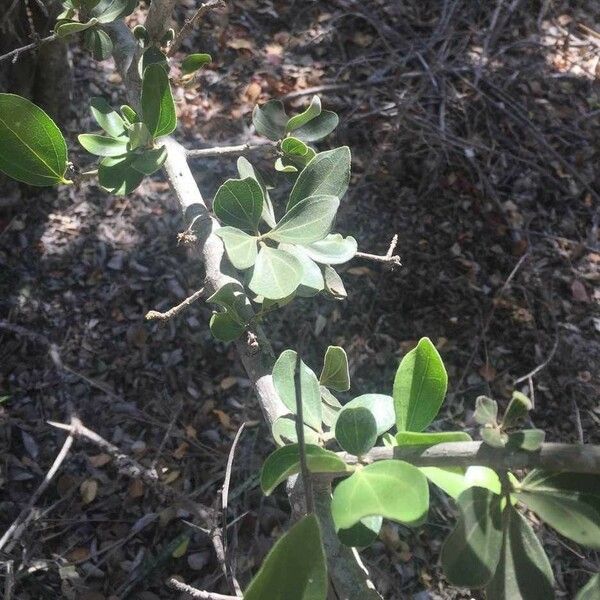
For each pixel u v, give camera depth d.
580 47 1.90
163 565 1.13
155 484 0.73
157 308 1.34
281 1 1.79
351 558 0.30
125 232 1.40
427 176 1.56
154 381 1.29
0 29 1.09
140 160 0.38
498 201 1.55
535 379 1.41
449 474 0.31
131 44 0.47
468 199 1.56
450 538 0.24
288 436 0.32
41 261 1.34
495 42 1.83
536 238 1.57
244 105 1.60
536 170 1.64
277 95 1.63
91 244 1.38
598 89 1.82
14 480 1.17
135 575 1.10
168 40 0.45
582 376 1.43
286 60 1.70
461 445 0.26
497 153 1.64
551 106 1.76
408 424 0.31
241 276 0.39
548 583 0.25
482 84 1.74
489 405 0.25
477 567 0.24
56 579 1.09
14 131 0.35
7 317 1.28
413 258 1.48
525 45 1.86
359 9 1.81
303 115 0.43
